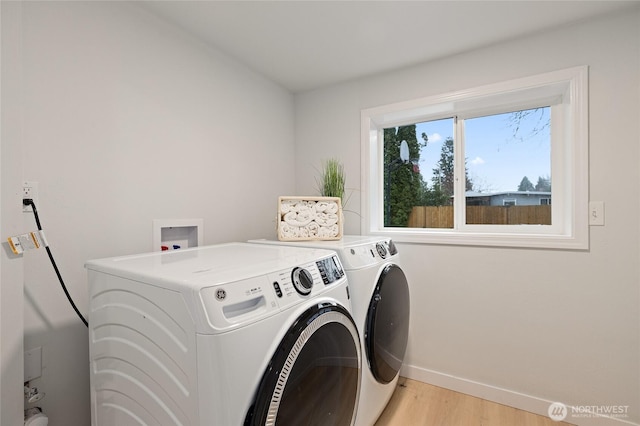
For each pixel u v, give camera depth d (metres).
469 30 1.70
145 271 0.87
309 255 1.19
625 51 1.52
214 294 0.72
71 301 1.21
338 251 1.36
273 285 0.87
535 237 1.73
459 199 2.14
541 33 1.71
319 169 2.49
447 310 1.98
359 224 2.31
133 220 1.46
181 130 1.68
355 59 2.03
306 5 1.49
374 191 2.38
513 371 1.78
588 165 1.59
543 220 1.91
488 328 1.86
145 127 1.51
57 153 1.20
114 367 0.97
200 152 1.79
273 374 0.77
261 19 1.60
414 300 2.09
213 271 0.86
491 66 1.85
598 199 1.58
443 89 2.00
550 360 1.69
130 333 0.89
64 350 1.22
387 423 1.60
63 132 1.22
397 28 1.68
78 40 1.26
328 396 0.99
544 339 1.71
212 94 1.87
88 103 1.29
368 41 1.81
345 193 2.37
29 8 1.13
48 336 1.17
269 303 0.82
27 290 1.12
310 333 0.89
